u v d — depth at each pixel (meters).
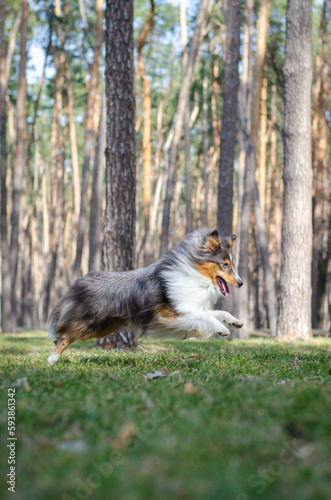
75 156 32.47
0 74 23.84
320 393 4.44
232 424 3.58
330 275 29.84
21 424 3.79
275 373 6.15
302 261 14.52
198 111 38.31
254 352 9.16
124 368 6.84
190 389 4.86
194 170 46.47
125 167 11.34
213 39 30.16
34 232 38.44
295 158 14.53
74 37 31.05
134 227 11.53
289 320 14.63
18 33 30.52
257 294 32.97
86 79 34.66
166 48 35.44
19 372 6.45
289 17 14.48
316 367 6.81
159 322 7.52
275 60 25.06
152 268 7.68
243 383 5.18
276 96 33.28
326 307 31.41
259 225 20.36
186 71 22.97
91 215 22.22
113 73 11.39
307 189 14.55
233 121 18.42
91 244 22.33
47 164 43.56
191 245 7.62
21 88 23.81
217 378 5.55
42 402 4.51
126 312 7.63
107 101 11.45
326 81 25.83
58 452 3.19
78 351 10.80
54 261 32.47
